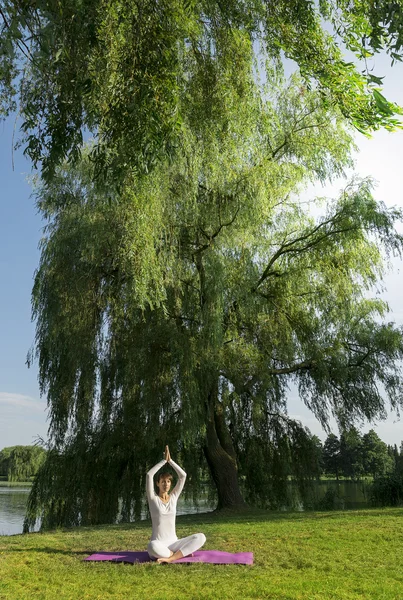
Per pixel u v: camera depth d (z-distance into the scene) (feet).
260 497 66.90
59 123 23.84
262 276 62.08
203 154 43.70
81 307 57.16
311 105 59.98
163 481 28.35
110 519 60.49
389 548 28.68
